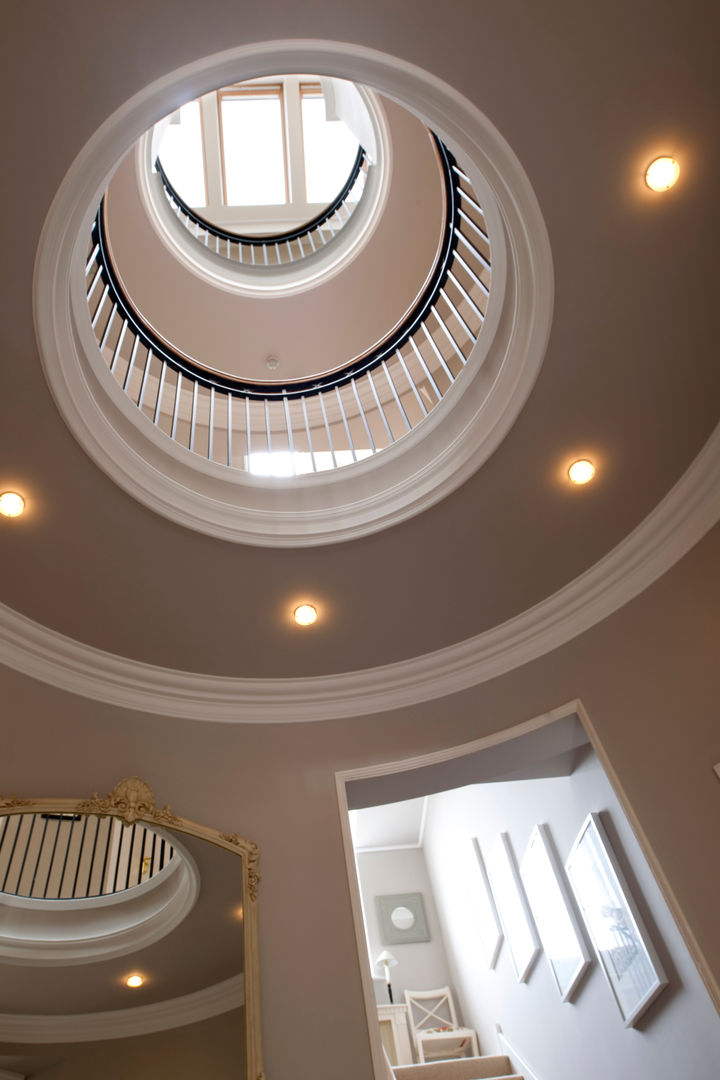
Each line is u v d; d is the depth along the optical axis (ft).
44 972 8.93
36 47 6.36
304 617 11.94
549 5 6.64
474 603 12.30
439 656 13.00
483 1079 16.25
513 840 16.65
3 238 7.34
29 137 6.83
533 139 7.57
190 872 10.27
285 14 6.63
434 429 11.03
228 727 12.35
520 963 16.26
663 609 11.11
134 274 16.99
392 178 16.76
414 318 13.05
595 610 12.05
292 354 18.39
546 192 7.93
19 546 9.84
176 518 10.06
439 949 23.44
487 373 10.21
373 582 11.63
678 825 9.74
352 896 10.66
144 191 16.21
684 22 6.79
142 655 11.78
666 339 9.16
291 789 11.78
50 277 7.73
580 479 10.62
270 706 12.79
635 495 10.97
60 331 8.24
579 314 8.87
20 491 9.25
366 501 11.05
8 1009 8.52
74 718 10.92
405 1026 20.45
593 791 12.68
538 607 12.45
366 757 12.30
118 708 11.51
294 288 17.72
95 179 7.40
